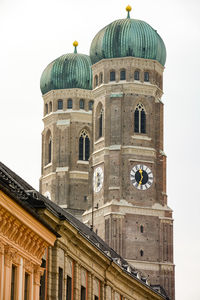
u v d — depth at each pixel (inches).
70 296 4453.7
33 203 4001.0
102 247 5684.1
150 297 6131.9
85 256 4677.7
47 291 4124.0
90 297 4783.5
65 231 4279.0
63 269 4313.5
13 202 3368.6
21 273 3587.6
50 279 4148.6
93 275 4854.8
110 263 5103.3
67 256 4379.9
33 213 3553.2
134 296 5826.8
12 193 3363.7
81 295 4682.6
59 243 4222.4
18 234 3513.8
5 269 3422.7
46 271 4119.1
